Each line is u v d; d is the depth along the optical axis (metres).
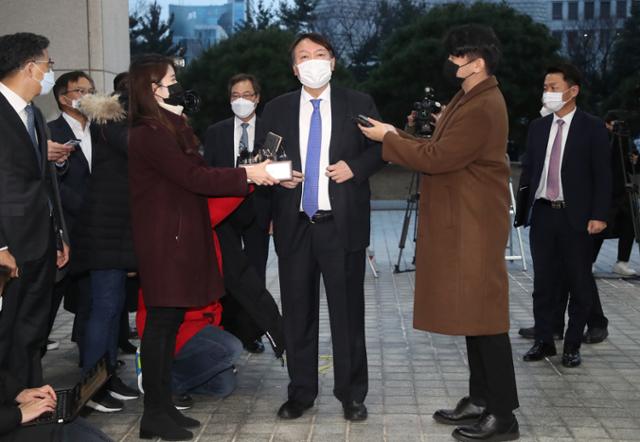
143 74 3.92
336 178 4.03
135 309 5.11
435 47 21.78
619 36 48.34
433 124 5.42
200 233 3.97
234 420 4.23
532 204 5.34
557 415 4.29
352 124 4.13
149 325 3.99
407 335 6.12
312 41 4.05
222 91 20.94
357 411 4.19
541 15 81.38
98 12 8.20
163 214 3.90
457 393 4.67
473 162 3.81
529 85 21.94
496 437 3.89
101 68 8.27
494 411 3.90
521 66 21.69
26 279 3.96
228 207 4.22
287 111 4.21
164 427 3.95
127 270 4.45
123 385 4.62
